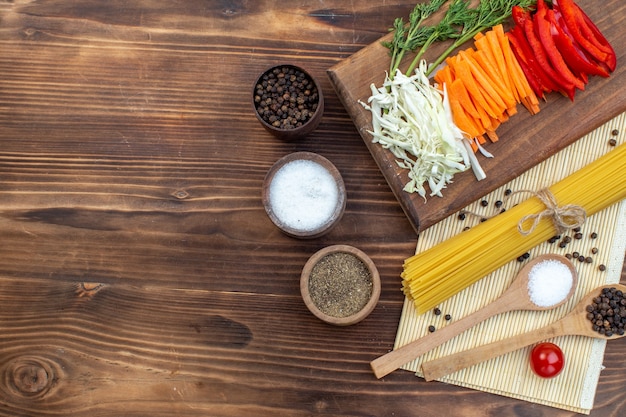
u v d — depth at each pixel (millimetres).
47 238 772
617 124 748
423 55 739
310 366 750
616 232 742
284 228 720
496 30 710
